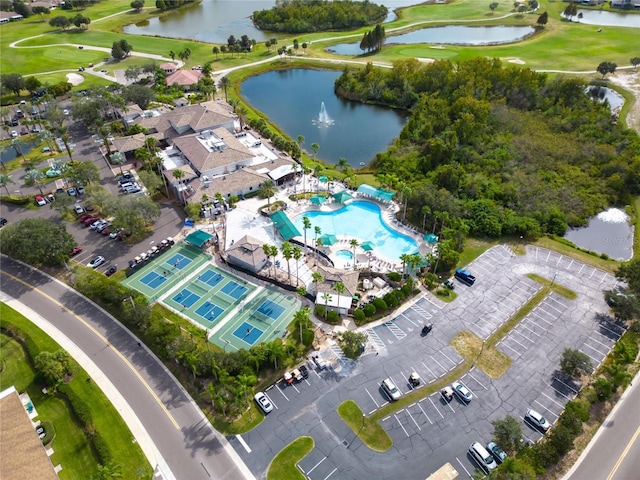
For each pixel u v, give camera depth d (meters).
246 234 123.69
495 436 76.00
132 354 91.88
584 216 132.25
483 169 151.00
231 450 75.06
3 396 77.31
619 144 157.50
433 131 175.62
